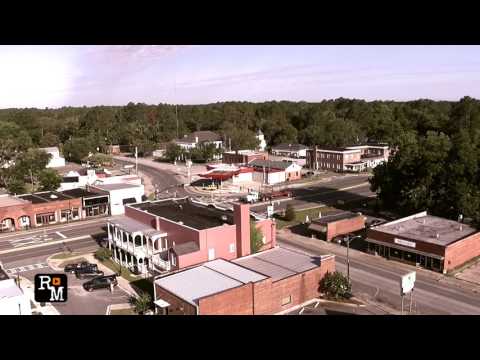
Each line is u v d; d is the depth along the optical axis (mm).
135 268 46344
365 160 115125
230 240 43344
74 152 132375
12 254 53250
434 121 146500
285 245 54500
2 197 70375
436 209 62406
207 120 187750
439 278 43469
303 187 92625
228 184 97062
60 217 68750
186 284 34688
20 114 176500
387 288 41031
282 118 171125
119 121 189750
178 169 118438
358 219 59406
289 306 36781
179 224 43656
